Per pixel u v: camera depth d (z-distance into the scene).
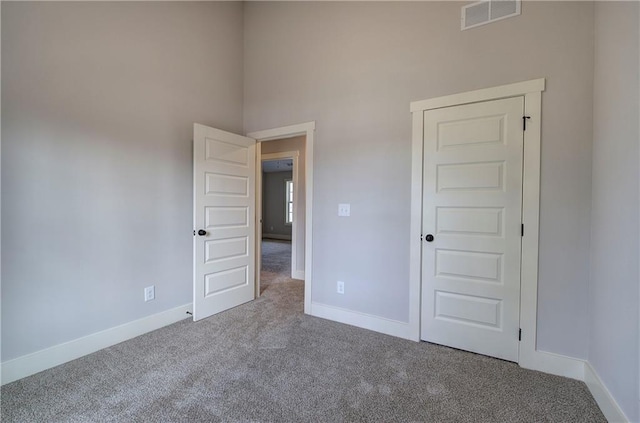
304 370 1.96
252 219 3.41
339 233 2.82
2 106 1.75
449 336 2.32
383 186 2.58
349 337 2.48
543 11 1.96
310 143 2.98
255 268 3.51
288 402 1.64
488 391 1.75
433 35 2.36
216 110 3.16
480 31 2.18
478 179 2.19
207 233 2.86
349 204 2.76
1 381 1.77
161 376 1.88
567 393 1.74
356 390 1.75
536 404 1.64
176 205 2.79
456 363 2.07
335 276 2.85
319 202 2.94
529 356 2.02
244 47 3.50
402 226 2.50
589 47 1.84
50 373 1.90
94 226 2.20
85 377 1.86
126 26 2.37
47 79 1.94
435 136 2.35
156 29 2.59
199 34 2.97
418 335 2.42
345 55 2.78
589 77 1.84
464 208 2.25
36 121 1.89
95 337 2.21
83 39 2.11
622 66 1.45
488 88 2.14
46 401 1.63
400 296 2.51
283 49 3.18
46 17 1.92
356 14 2.72
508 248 2.10
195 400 1.64
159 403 1.62
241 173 3.25
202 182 2.80
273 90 3.25
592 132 1.83
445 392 1.74
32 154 1.88
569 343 1.92
